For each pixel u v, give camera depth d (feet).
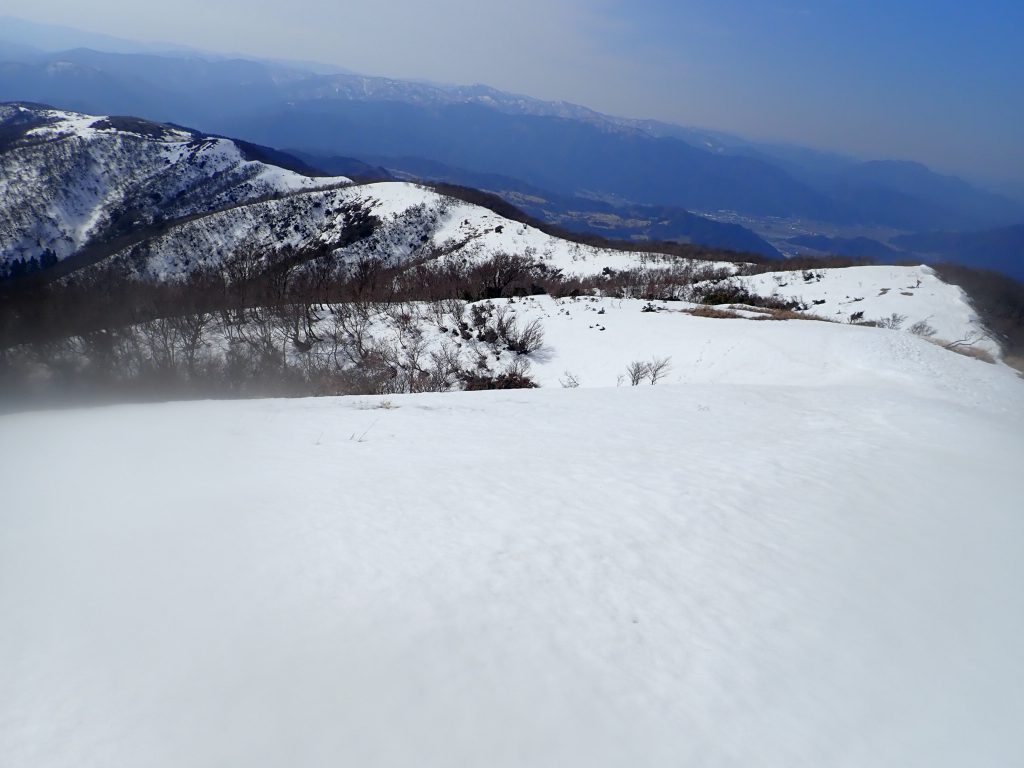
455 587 16.56
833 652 14.64
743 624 15.58
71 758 10.29
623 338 107.45
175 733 10.91
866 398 51.55
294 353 110.63
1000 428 41.60
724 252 306.96
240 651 13.32
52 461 30.86
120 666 12.71
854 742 11.84
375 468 29.94
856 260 252.83
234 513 22.08
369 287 151.12
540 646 14.12
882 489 26.50
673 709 12.38
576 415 45.68
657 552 19.45
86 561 17.63
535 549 19.27
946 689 13.58
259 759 10.44
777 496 25.16
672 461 30.91
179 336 97.86
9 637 13.61
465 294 146.72
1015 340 125.49
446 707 11.95
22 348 83.35
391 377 98.37
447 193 352.49
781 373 79.30
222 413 45.83
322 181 431.02
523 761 10.84
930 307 140.67
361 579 16.78
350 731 11.16
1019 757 11.69
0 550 18.31
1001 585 18.49
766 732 11.93
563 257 264.11
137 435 37.68
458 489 25.66
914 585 18.17
